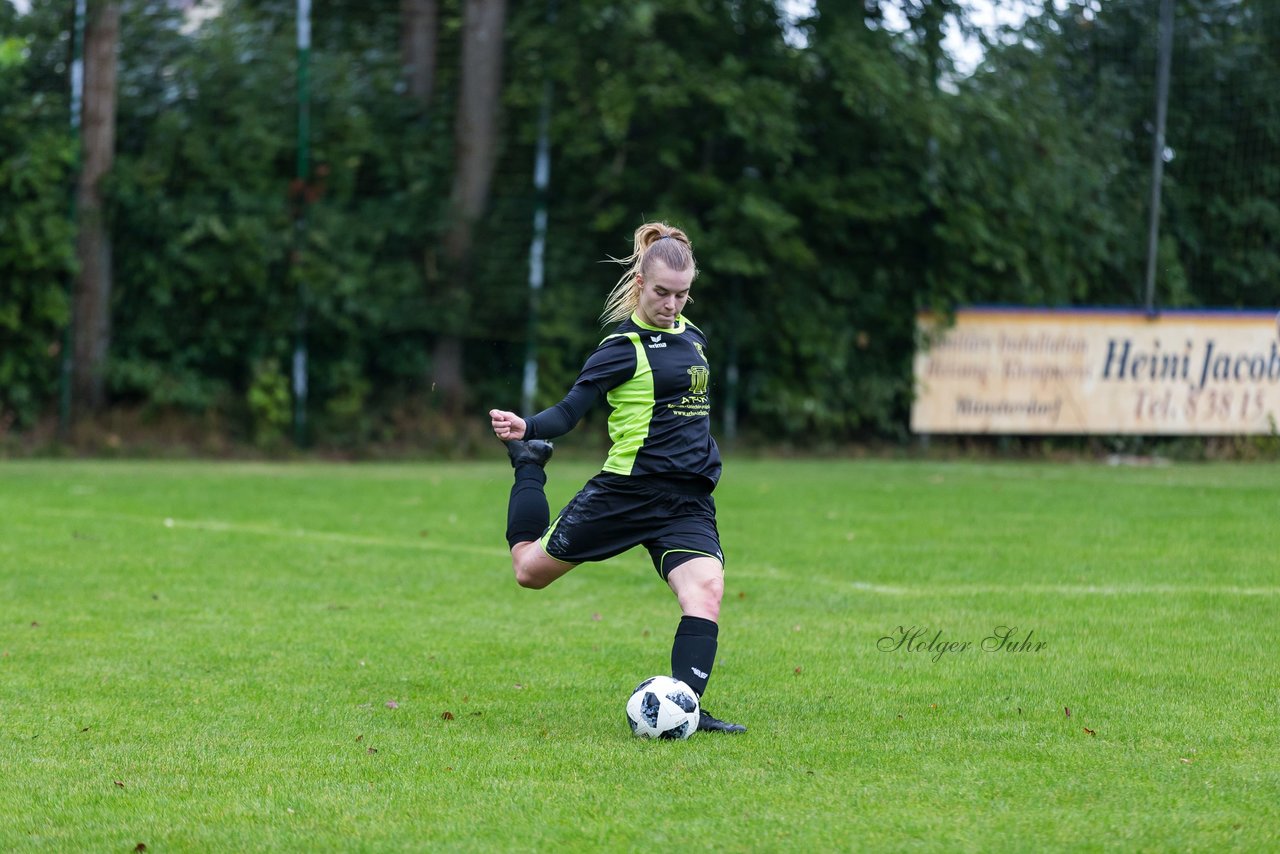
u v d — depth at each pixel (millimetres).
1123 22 55344
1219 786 12664
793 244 53250
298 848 11125
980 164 54125
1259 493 39875
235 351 53500
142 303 52594
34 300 50938
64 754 13984
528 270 53000
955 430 54906
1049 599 22922
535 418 14625
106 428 51969
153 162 51562
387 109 53094
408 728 15031
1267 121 56188
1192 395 54875
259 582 24797
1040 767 13320
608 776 13117
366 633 20359
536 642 19766
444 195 53000
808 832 11414
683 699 14430
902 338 55844
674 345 15094
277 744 14344
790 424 55062
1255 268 56531
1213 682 16984
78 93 50938
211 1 52594
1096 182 55062
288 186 52500
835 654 18844
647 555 28469
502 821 11766
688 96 52844
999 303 55344
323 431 53188
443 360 54438
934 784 12781
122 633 20203
